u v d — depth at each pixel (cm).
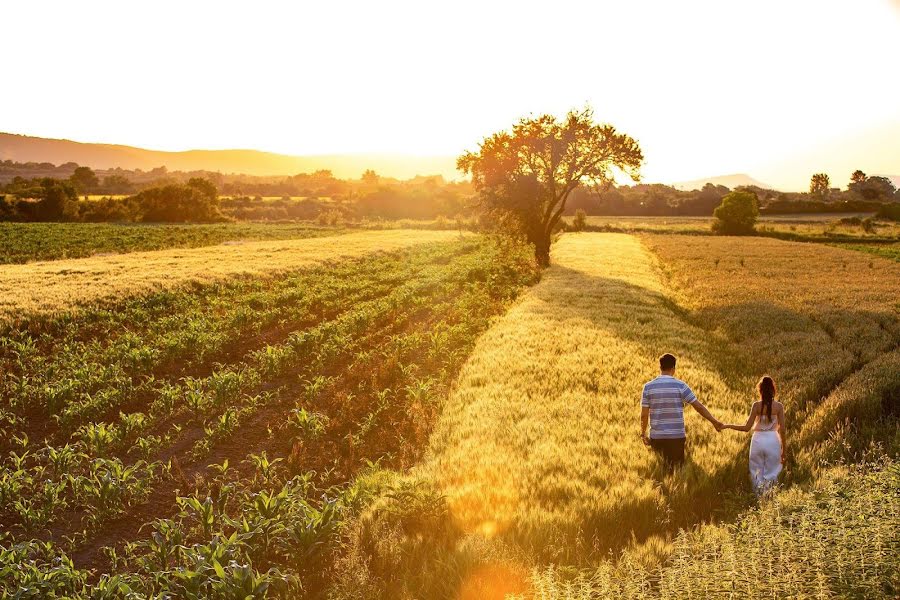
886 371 1329
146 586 670
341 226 10038
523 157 4559
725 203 9125
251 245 5541
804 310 2453
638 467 870
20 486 916
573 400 1228
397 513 752
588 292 2906
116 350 1711
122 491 900
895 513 531
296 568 691
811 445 977
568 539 660
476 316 2400
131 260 4000
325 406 1362
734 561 484
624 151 4362
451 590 580
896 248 6650
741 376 1502
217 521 842
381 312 2372
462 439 1045
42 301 2247
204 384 1482
